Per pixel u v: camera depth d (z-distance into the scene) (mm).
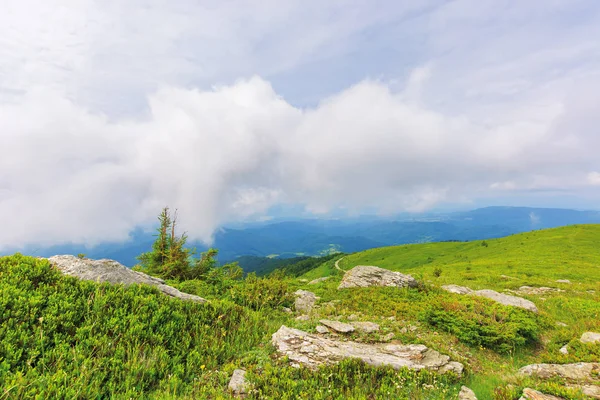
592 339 12648
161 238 23719
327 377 7672
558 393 7516
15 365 6516
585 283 31719
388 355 9812
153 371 7258
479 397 7809
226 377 7621
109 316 8977
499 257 65562
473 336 12320
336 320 14141
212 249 24094
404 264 99688
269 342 10000
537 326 14297
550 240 71375
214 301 12953
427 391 7848
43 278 10000
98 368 6875
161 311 9914
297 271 152750
